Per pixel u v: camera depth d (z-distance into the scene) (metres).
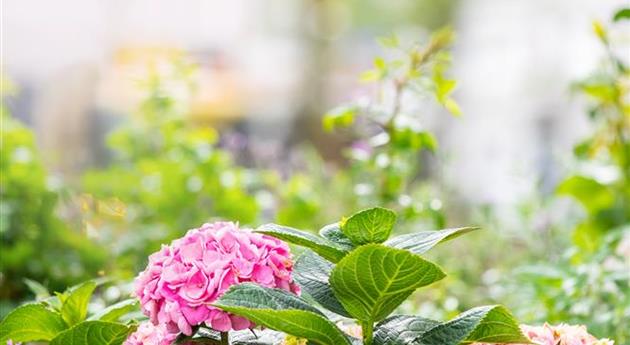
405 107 4.58
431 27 16.77
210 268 2.17
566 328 2.53
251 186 5.75
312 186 5.84
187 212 5.46
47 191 5.03
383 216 2.15
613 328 3.55
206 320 2.15
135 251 5.00
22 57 9.88
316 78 13.78
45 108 9.50
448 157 5.70
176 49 6.20
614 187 5.21
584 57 11.21
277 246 2.26
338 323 2.55
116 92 9.32
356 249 2.02
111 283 4.15
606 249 3.82
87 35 10.43
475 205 5.82
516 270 3.79
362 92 4.86
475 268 5.07
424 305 4.18
